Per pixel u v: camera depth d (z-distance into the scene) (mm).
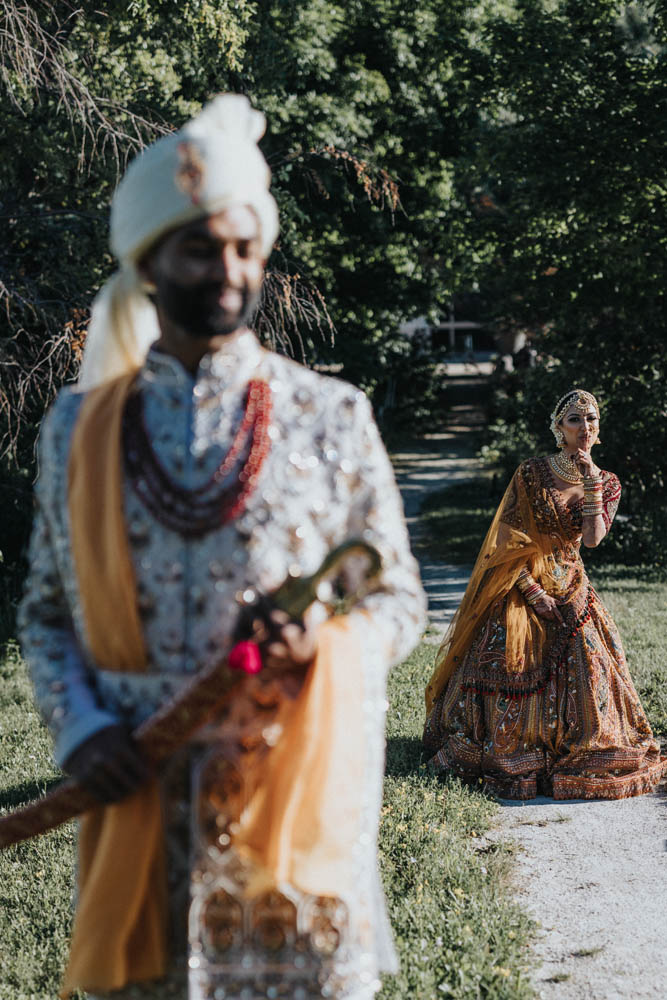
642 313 14195
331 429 1910
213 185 1790
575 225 14039
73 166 9984
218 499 1841
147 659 1860
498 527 5609
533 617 5590
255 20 13711
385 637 1901
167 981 1872
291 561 1861
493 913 4078
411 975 3527
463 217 18172
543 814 5289
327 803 1806
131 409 1905
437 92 17500
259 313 10289
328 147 12695
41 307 9898
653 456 13938
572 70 13500
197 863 1823
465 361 33719
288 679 1836
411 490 20906
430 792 5258
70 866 4492
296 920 1808
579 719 5531
